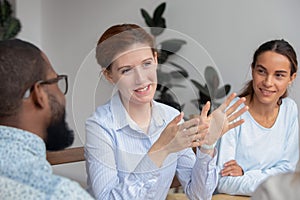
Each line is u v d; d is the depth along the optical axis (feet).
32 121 2.74
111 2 10.00
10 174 2.57
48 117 2.78
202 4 9.00
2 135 2.65
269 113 5.64
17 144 2.64
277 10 8.27
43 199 2.50
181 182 4.87
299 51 8.14
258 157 5.62
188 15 9.17
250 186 5.20
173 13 9.34
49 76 2.78
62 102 2.84
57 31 10.70
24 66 2.68
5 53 2.68
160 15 9.19
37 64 2.72
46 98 2.75
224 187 5.32
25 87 2.68
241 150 5.60
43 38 10.91
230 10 8.72
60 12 10.61
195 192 4.72
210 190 4.70
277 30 8.30
